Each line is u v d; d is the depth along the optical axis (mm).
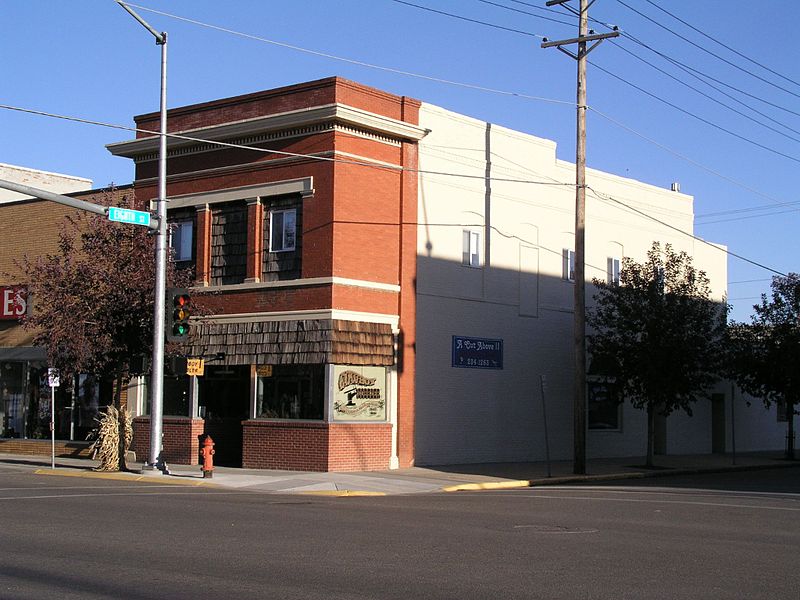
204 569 10508
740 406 45094
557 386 34781
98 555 11367
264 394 27609
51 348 25250
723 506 19094
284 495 21328
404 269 28453
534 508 18344
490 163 32188
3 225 35156
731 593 9570
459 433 30422
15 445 33469
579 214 28859
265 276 28062
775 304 39688
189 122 29797
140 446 30328
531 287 33781
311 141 27234
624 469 31375
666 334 32406
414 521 15570
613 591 9602
